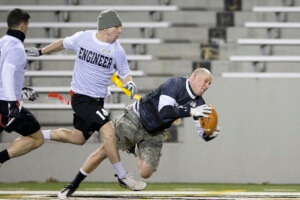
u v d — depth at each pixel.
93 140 36.31
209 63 39.75
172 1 43.56
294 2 43.84
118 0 43.50
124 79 23.64
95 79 23.27
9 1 42.59
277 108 35.50
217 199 24.80
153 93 22.84
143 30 41.59
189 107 22.05
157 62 39.66
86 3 43.34
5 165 35.34
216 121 22.19
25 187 32.06
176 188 31.72
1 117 22.30
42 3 42.97
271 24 41.81
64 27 41.31
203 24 42.44
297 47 40.91
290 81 35.50
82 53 23.20
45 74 39.12
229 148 35.41
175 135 35.91
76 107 23.38
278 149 35.47
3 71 21.59
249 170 35.44
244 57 39.94
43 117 37.75
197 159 35.34
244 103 35.44
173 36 41.56
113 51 23.16
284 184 35.22
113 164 22.84
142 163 23.42
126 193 28.14
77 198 24.47
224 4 43.34
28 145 23.30
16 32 22.03
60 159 35.34
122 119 23.34
